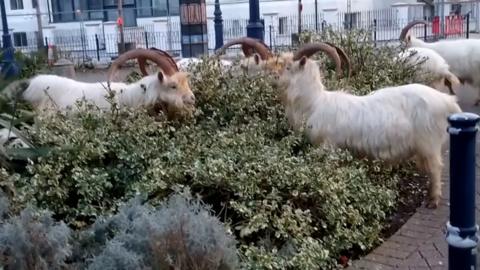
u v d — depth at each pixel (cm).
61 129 512
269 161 464
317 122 570
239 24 2811
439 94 559
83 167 472
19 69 855
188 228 325
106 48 2870
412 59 963
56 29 2986
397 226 523
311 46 679
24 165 482
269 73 669
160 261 316
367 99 571
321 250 425
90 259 344
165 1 2944
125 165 485
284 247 421
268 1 2856
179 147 498
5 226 336
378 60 841
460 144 296
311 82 576
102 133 499
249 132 533
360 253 470
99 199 454
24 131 517
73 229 434
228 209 445
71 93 672
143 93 618
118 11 2759
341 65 767
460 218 301
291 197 456
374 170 558
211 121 585
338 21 2856
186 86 610
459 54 1070
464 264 303
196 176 447
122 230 354
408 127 549
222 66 740
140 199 407
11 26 3030
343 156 522
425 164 560
